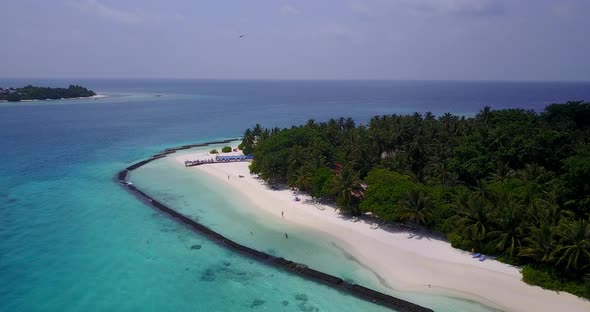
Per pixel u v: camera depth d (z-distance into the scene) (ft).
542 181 198.59
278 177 275.18
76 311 133.18
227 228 202.18
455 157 237.66
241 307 137.18
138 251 177.06
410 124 305.53
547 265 144.87
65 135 481.05
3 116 641.81
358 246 178.60
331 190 210.38
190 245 183.73
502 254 161.79
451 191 195.93
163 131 538.47
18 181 282.36
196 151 402.93
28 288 145.89
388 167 237.04
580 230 135.74
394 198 185.78
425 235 186.39
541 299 135.44
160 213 223.30
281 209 226.58
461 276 151.64
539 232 145.18
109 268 161.58
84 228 200.95
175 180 289.74
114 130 531.09
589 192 171.83
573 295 135.74
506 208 159.43
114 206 233.76
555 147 231.91
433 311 132.16
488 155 232.12
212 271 160.86
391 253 171.01
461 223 169.27
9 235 189.88
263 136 354.54
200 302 139.74
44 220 210.18
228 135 519.19
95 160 354.13
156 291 146.10
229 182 283.79
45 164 335.26
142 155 380.37
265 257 169.37
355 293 144.15
